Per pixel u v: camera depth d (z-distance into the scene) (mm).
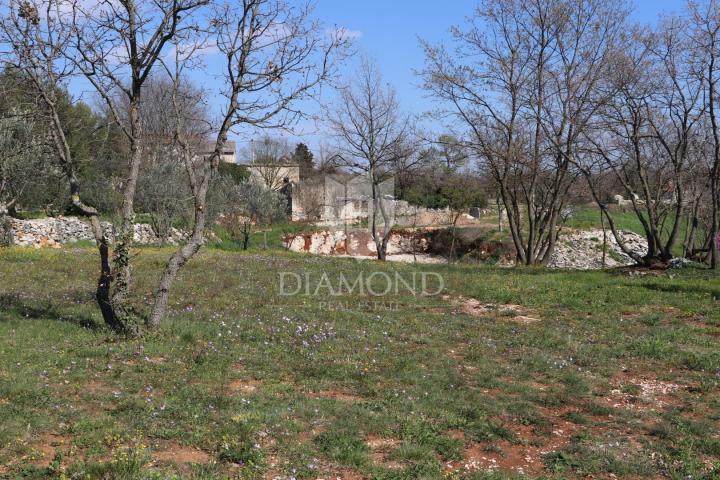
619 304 15609
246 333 11477
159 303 11016
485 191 42156
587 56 25953
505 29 27469
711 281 18969
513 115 27984
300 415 7480
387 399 8281
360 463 6250
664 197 32312
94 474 5570
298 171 58281
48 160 25078
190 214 33406
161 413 7207
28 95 11555
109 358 9344
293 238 39125
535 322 13836
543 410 8312
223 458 6199
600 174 28109
